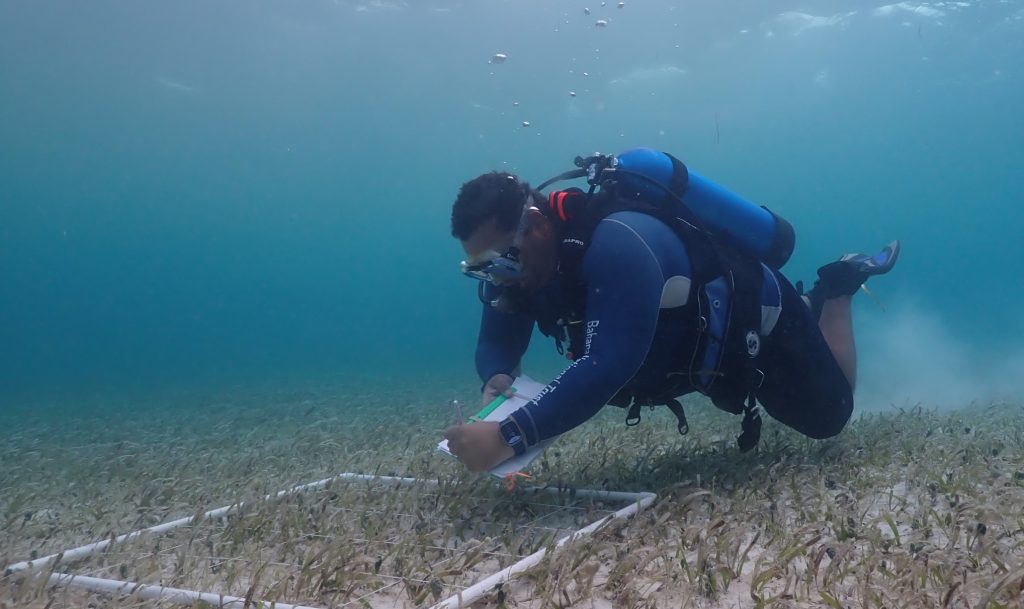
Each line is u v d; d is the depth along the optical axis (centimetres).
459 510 269
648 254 236
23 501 356
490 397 288
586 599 177
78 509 339
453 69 2277
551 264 249
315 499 291
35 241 8656
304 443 515
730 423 502
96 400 1367
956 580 169
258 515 263
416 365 2261
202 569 220
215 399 1185
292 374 1989
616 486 292
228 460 464
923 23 2142
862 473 288
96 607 192
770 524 223
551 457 390
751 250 287
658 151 279
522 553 214
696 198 272
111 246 9244
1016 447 333
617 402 287
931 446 333
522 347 320
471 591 176
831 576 178
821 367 308
